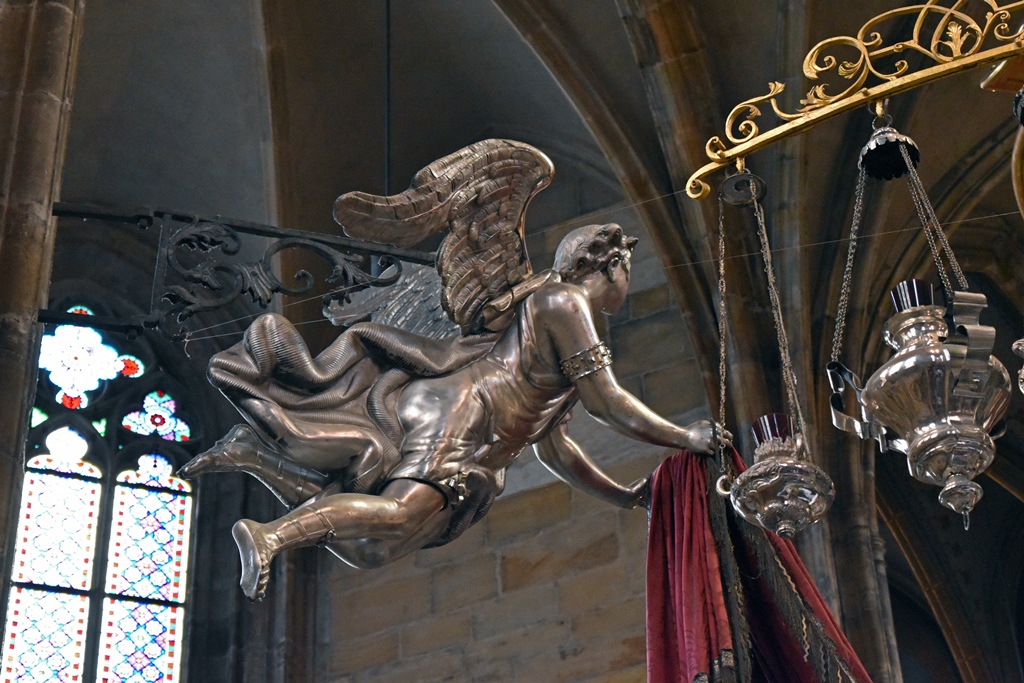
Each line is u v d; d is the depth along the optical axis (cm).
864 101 766
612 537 1277
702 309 1352
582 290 791
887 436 704
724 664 685
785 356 796
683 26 1370
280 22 1409
